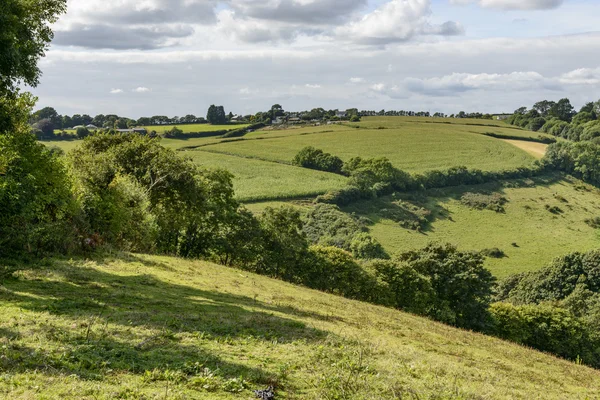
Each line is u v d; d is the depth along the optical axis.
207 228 54.00
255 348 13.46
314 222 99.56
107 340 11.42
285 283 39.81
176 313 15.89
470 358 21.19
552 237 104.69
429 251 59.47
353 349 15.62
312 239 94.94
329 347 15.25
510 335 56.34
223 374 10.59
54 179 24.38
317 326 18.92
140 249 35.19
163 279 23.70
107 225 31.20
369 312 31.34
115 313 14.18
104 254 27.02
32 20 23.25
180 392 9.01
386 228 103.38
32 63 23.06
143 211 36.72
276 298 26.59
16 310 12.58
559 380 20.64
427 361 16.92
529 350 31.42
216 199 53.97
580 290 70.19
